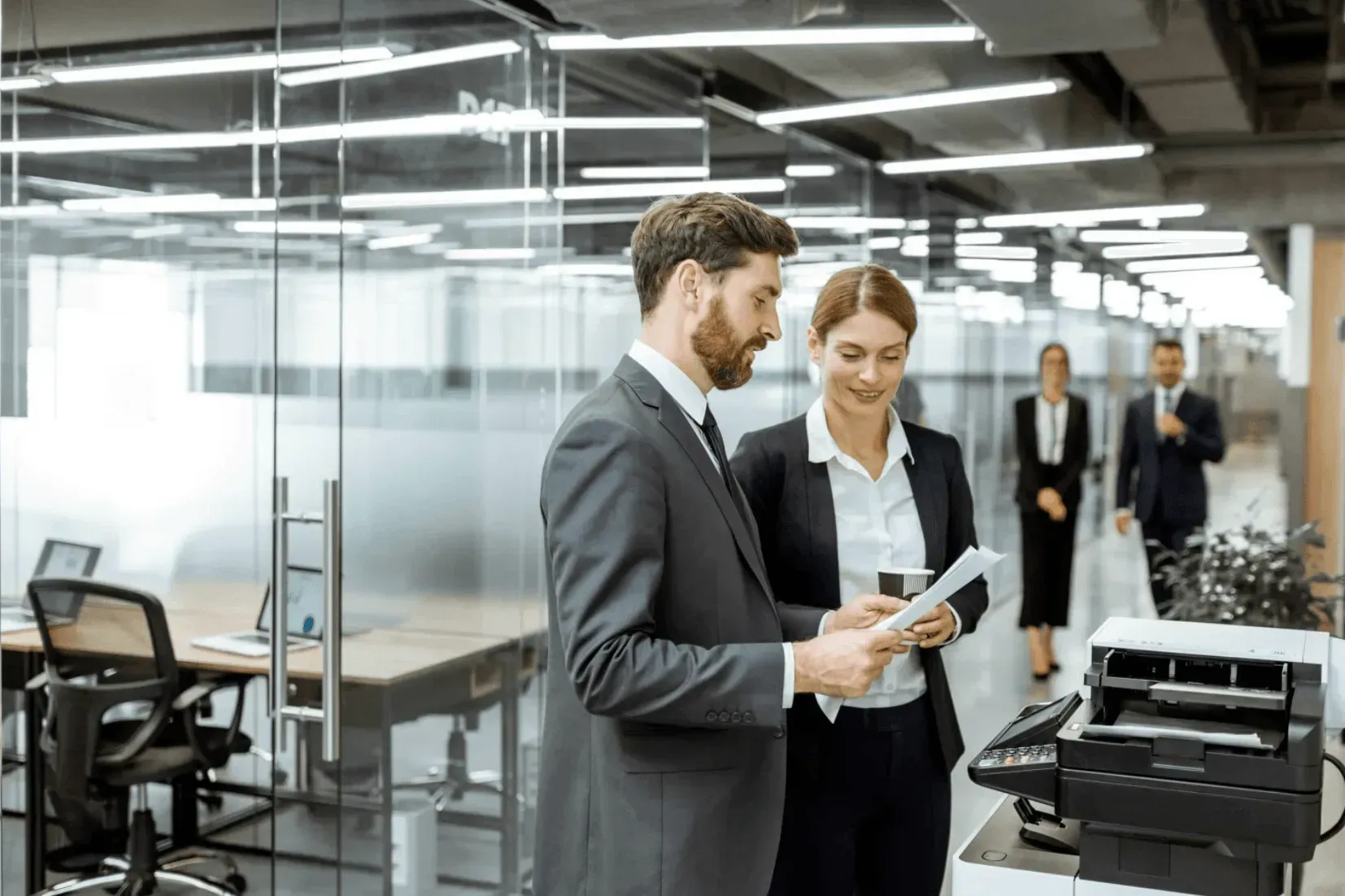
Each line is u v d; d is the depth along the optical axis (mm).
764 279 1604
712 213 1586
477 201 3230
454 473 3172
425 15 2975
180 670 3709
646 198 4238
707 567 1577
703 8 3346
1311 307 5281
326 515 2488
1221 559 4297
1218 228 5320
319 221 2539
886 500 2119
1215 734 1581
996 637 6594
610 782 1569
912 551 2098
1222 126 5066
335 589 2516
